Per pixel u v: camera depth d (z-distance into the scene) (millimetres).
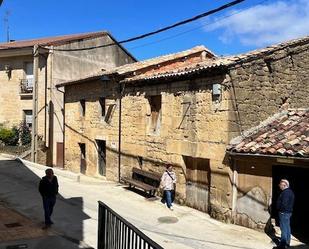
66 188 15977
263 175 11328
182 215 12727
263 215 11289
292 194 9742
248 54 12906
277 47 13336
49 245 8891
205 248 9594
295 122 12234
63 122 22891
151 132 15977
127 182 16141
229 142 12094
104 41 26344
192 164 13906
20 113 25484
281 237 9727
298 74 14211
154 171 15555
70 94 21906
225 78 12094
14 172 18781
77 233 10047
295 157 10156
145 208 13375
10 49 24922
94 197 14602
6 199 13719
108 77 17578
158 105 15766
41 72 24078
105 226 7676
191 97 13617
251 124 12641
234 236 10734
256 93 12797
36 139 21859
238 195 11898
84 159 21094
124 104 17484
